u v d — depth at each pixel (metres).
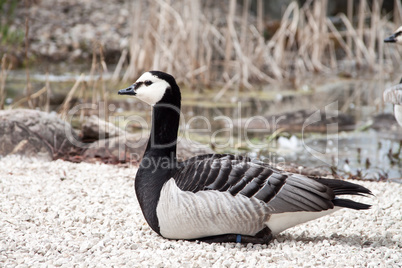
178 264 6.24
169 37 21.02
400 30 12.35
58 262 6.25
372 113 17.45
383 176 11.06
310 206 6.45
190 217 6.59
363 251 6.70
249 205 6.47
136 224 7.82
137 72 20.41
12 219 7.60
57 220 7.69
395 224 7.89
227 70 21.58
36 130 11.52
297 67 24.25
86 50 25.83
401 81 10.62
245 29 22.12
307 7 25.20
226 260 6.29
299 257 6.48
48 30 26.78
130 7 30.34
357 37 25.66
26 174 10.01
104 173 10.32
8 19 24.38
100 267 6.16
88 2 30.34
